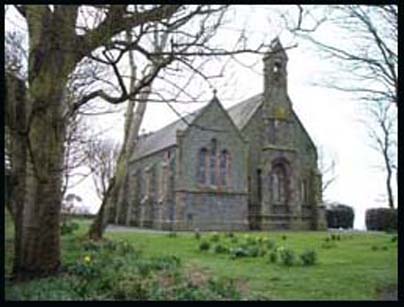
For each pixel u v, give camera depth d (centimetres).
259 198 5528
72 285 1095
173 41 1184
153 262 1527
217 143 5278
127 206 6191
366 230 5378
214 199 5197
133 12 1098
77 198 5359
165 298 999
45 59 1191
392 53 1593
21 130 1159
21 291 1026
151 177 5647
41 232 1209
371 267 1577
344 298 1070
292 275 1391
